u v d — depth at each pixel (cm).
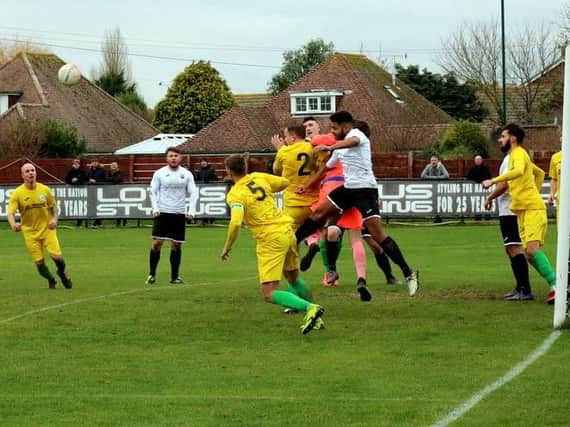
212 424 1831
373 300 3306
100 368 2317
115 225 8281
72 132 11162
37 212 3756
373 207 3031
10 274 4509
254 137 13638
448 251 5541
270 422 1839
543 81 15275
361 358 2381
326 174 3369
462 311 3034
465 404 1934
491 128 12212
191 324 2880
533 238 3156
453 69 15788
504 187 3222
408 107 14612
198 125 17100
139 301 3344
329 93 13912
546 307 3108
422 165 9269
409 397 2005
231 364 2345
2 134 10812
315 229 3134
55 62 15125
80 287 3853
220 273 4519
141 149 13538
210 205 7956
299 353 2458
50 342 2631
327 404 1961
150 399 2023
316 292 3541
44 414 1917
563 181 2692
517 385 2081
